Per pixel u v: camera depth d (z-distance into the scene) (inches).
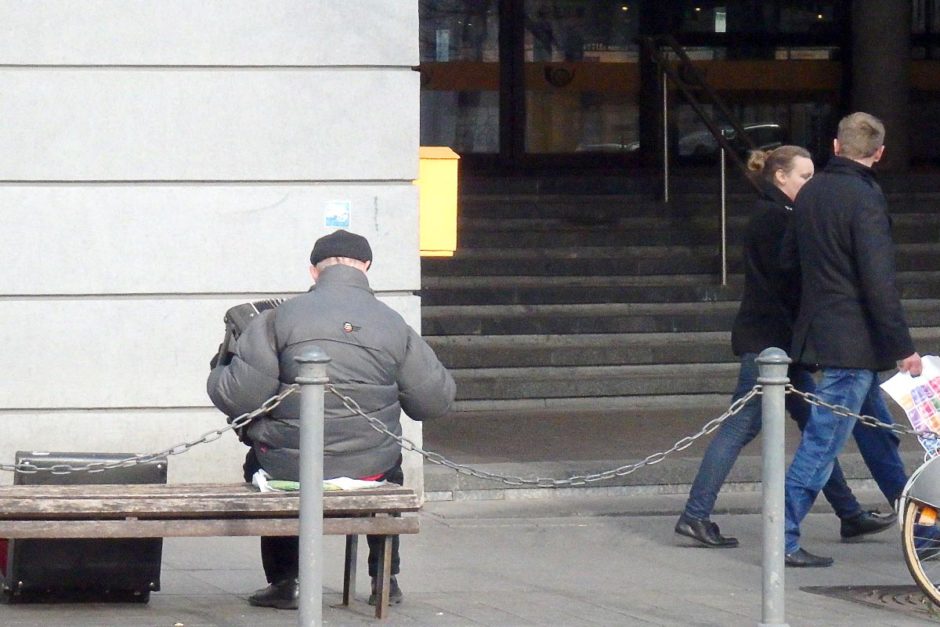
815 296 658.8
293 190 783.7
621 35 1716.3
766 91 1748.3
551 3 1700.3
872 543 739.4
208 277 779.4
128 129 771.4
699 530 721.0
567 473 841.5
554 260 1267.2
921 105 1758.1
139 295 777.6
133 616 566.9
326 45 781.9
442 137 1691.7
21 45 761.0
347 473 558.6
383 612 568.4
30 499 529.0
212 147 777.6
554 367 1139.3
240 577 653.3
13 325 767.7
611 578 659.4
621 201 1414.9
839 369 657.0
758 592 633.6
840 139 659.4
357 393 552.4
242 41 776.3
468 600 610.2
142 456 559.2
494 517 792.9
